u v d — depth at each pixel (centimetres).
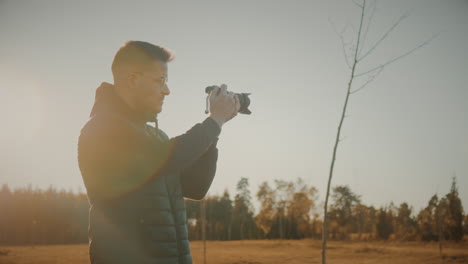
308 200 10594
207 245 9988
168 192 171
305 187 10644
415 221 9575
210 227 12925
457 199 7662
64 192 14675
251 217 13112
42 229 13462
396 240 9469
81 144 158
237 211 13100
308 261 5388
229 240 12838
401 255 6075
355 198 11338
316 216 11006
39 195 14275
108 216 152
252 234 13025
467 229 8131
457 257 5550
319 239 11369
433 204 7231
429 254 6128
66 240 13512
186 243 170
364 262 5191
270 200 10494
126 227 152
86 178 156
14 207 13650
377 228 10719
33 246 11062
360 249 7319
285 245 9319
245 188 13250
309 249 7988
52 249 9212
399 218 10394
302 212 10881
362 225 11300
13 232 13350
